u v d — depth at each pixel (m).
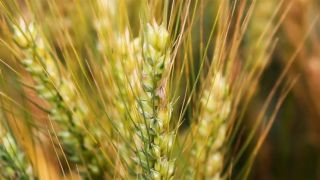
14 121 0.31
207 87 0.31
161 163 0.27
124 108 0.29
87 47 0.32
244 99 0.43
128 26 0.28
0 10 0.29
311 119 0.47
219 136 0.31
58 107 0.31
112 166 0.31
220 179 0.33
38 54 0.30
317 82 0.46
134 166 0.30
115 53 0.28
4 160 0.29
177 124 0.28
